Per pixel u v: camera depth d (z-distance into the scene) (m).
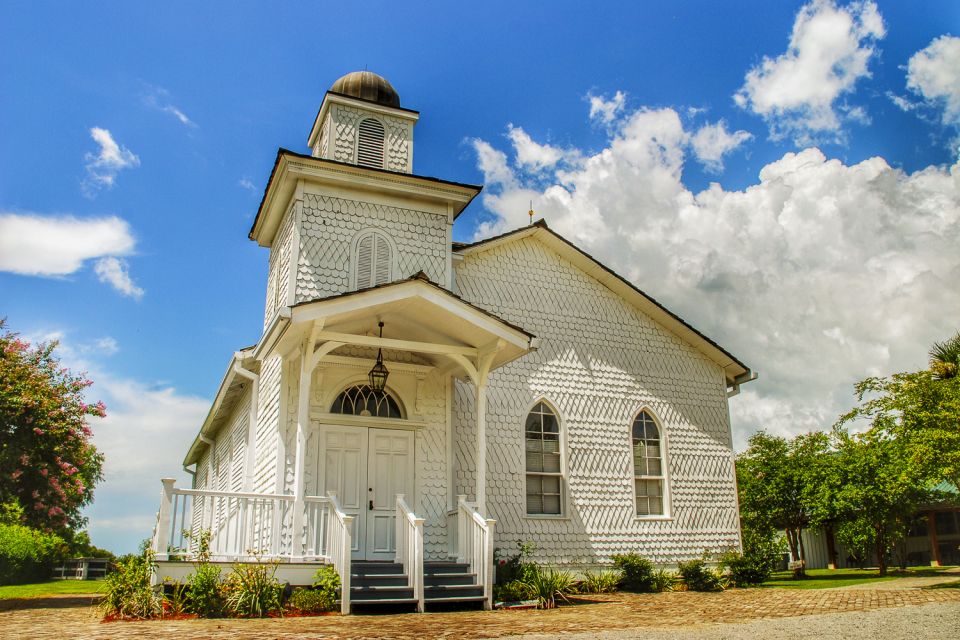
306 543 11.77
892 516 21.44
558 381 17.38
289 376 13.59
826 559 29.73
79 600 15.13
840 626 8.62
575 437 17.19
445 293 12.53
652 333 18.97
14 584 25.88
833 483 20.95
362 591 11.05
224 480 20.09
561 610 11.68
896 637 7.63
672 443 18.39
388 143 16.91
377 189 15.38
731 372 19.84
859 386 15.50
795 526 22.64
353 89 17.12
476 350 13.48
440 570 12.52
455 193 15.93
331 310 11.75
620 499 17.28
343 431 13.84
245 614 10.13
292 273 14.33
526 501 16.22
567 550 16.28
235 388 17.25
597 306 18.42
